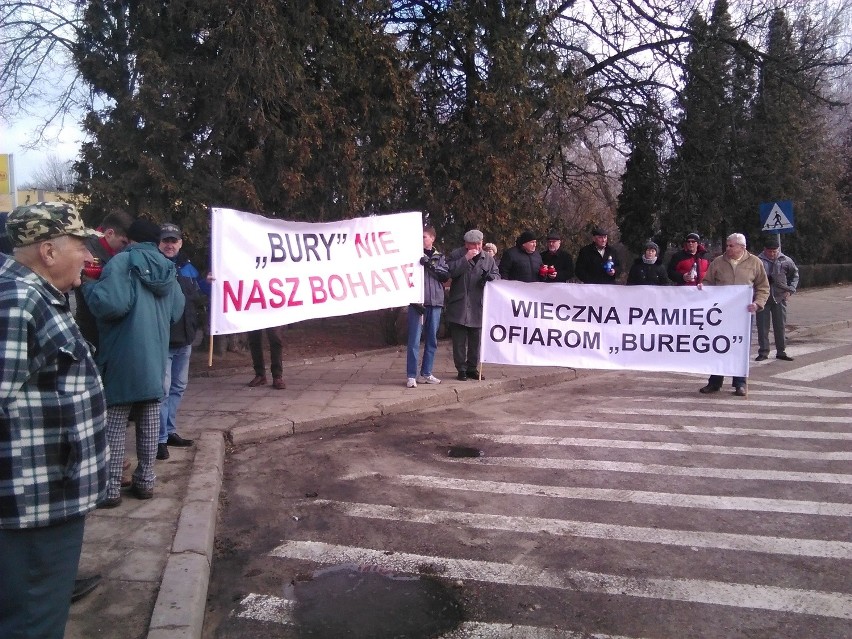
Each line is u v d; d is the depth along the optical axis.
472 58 12.30
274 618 3.60
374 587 3.91
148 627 3.29
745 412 7.91
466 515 4.93
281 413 7.45
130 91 9.27
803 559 4.18
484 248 9.23
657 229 17.27
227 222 7.12
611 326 8.82
